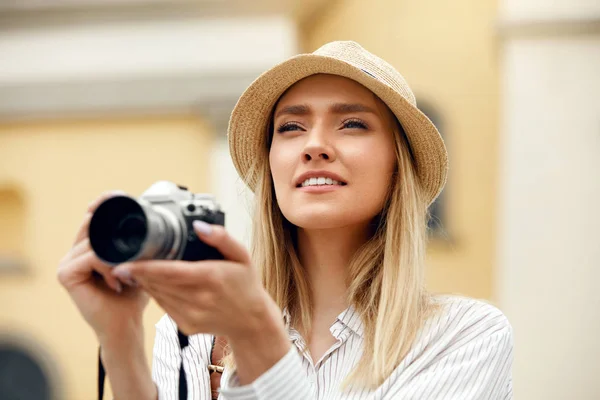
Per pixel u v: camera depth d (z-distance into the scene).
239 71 6.02
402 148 1.49
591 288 5.83
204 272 0.97
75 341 6.19
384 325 1.36
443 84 6.12
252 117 1.57
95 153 6.22
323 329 1.46
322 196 1.39
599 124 5.85
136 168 6.20
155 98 6.12
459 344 1.35
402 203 1.47
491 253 5.98
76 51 6.19
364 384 1.32
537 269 5.88
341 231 1.47
